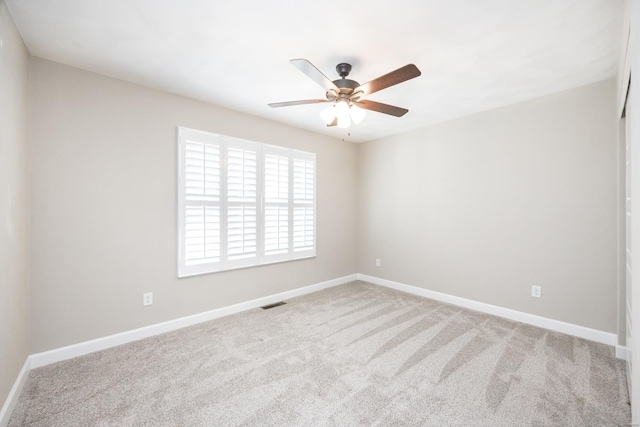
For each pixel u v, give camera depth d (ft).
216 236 10.12
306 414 5.47
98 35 6.24
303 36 6.28
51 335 7.22
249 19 5.72
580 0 5.13
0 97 5.03
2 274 5.19
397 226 13.93
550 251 9.30
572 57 7.08
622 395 5.98
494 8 5.36
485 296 10.84
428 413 5.50
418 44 6.55
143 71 7.84
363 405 5.72
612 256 8.20
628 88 6.10
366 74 7.98
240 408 5.64
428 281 12.72
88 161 7.74
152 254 8.86
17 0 5.13
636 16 3.92
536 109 9.55
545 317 9.40
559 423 5.25
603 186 8.34
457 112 10.96
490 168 10.67
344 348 8.02
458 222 11.63
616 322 8.12
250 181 11.05
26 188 6.70
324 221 14.15
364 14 5.56
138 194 8.57
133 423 5.24
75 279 7.57
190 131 9.55
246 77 8.20
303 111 10.82
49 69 7.20
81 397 5.93
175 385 6.35
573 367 7.04
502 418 5.37
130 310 8.46
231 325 9.62
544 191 9.41
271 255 11.84
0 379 5.08
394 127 12.89
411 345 8.19
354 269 15.74
